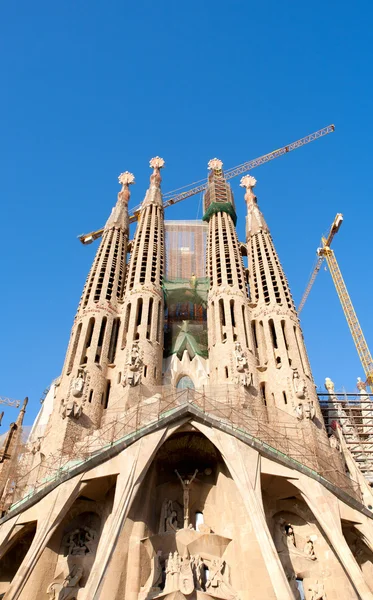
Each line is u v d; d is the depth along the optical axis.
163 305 60.62
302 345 54.91
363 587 31.73
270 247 66.62
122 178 81.38
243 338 54.22
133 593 34.31
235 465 37.38
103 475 37.19
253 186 81.19
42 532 34.41
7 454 50.41
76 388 46.75
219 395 45.94
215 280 62.03
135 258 64.81
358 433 58.19
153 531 38.84
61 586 35.62
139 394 44.38
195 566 36.06
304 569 36.84
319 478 37.72
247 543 36.28
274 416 45.78
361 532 36.97
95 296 58.41
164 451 41.94
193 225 79.06
